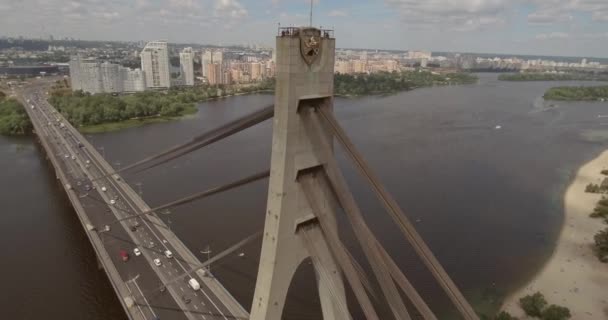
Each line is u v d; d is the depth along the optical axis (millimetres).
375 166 142250
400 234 92062
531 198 119688
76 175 117188
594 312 71188
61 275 77625
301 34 32875
